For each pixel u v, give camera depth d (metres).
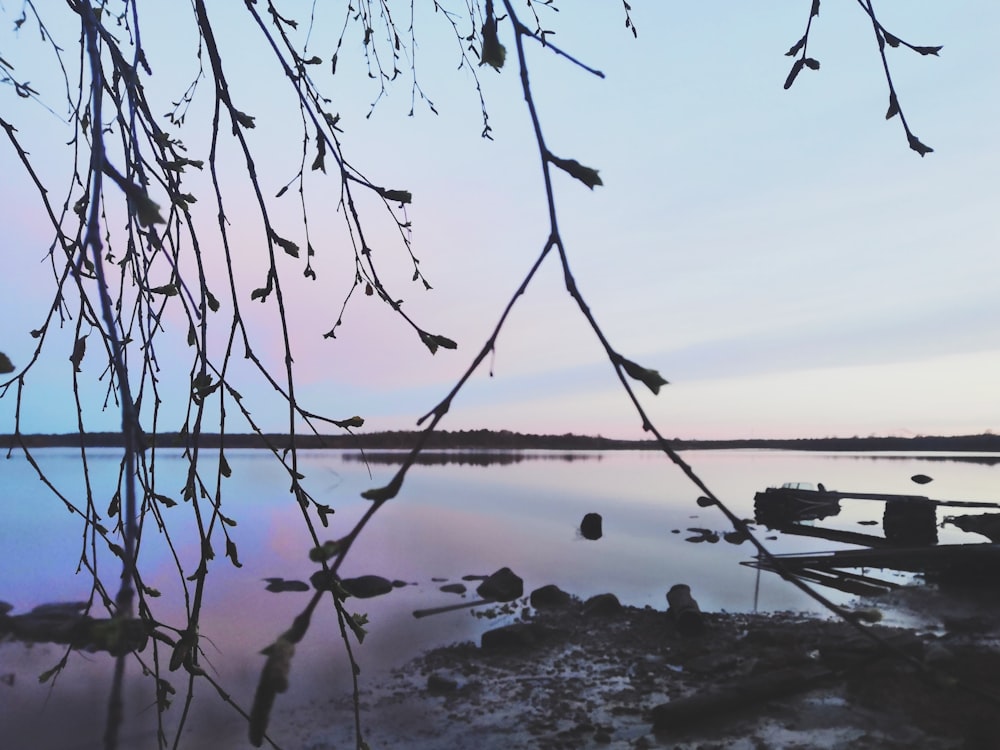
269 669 0.49
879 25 1.20
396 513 43.94
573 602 18.92
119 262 1.48
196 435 1.24
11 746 10.07
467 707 11.29
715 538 32.47
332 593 1.03
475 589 21.12
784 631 14.66
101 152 0.68
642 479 85.81
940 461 146.00
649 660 13.57
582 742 9.79
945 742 8.53
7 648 14.38
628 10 1.36
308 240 1.61
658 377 0.65
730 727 9.70
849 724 9.33
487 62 0.83
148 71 1.44
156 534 29.27
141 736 9.59
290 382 1.27
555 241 0.70
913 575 20.83
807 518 35.97
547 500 55.66
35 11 1.50
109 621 0.51
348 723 10.66
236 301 1.33
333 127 1.67
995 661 10.92
